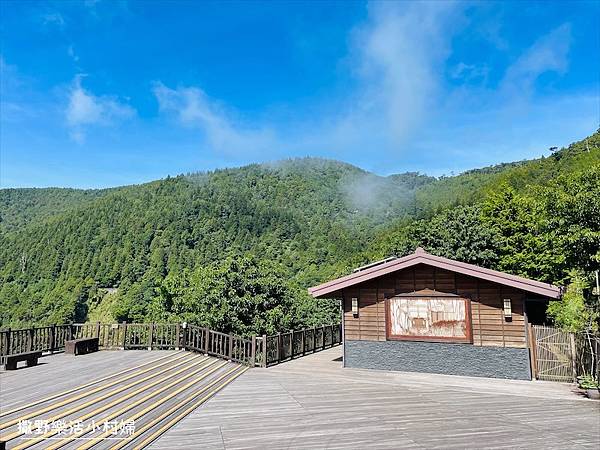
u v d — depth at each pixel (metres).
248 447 5.32
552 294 9.09
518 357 9.63
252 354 11.41
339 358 12.94
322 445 5.40
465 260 20.05
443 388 8.77
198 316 16.78
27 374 8.95
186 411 6.90
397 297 10.90
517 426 6.23
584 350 9.15
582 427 6.21
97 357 11.21
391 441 5.57
